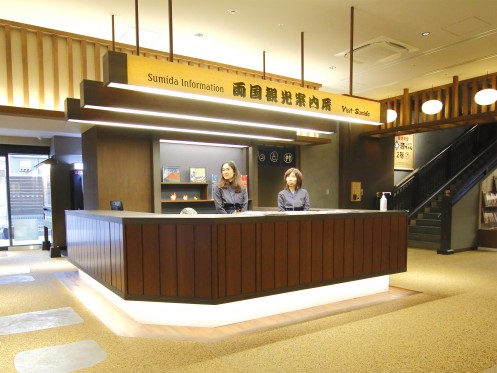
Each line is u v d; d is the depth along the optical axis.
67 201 7.77
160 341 3.12
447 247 7.38
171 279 3.42
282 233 3.69
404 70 7.01
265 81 3.82
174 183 6.93
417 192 10.22
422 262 6.55
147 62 3.14
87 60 5.82
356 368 2.61
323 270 3.98
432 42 5.71
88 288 4.84
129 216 3.62
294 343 3.04
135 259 3.50
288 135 6.86
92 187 6.45
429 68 6.89
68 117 4.35
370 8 4.67
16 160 8.64
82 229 4.91
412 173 10.30
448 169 10.62
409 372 2.55
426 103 6.99
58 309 3.98
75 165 7.67
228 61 6.74
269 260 3.61
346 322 3.54
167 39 5.76
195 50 6.20
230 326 3.47
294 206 4.82
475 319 3.58
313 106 4.18
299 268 3.81
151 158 6.63
